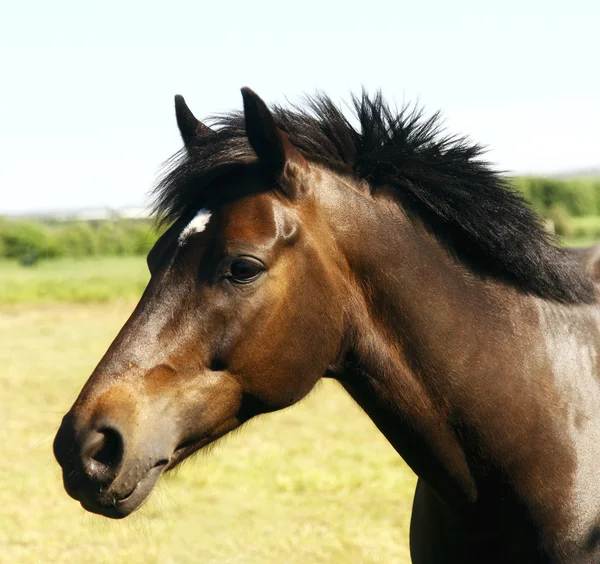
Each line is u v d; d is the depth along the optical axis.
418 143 2.60
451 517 2.56
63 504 6.09
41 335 14.93
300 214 2.36
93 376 2.26
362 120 2.59
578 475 2.44
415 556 2.78
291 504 5.99
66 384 10.51
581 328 2.64
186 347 2.27
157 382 2.24
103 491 2.16
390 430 2.54
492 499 2.47
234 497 6.14
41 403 9.47
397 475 6.53
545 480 2.43
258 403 2.37
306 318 2.35
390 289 2.45
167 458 2.24
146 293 2.33
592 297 2.72
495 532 2.50
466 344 2.45
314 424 8.42
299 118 2.56
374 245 2.45
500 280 2.59
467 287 2.53
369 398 2.51
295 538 5.29
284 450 7.31
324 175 2.48
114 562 5.00
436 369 2.44
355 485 6.35
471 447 2.45
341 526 5.51
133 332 2.28
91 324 16.42
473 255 2.57
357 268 2.45
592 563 2.40
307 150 2.50
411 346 2.45
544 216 2.88
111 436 2.19
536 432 2.44
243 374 2.31
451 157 2.61
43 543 5.33
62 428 2.21
